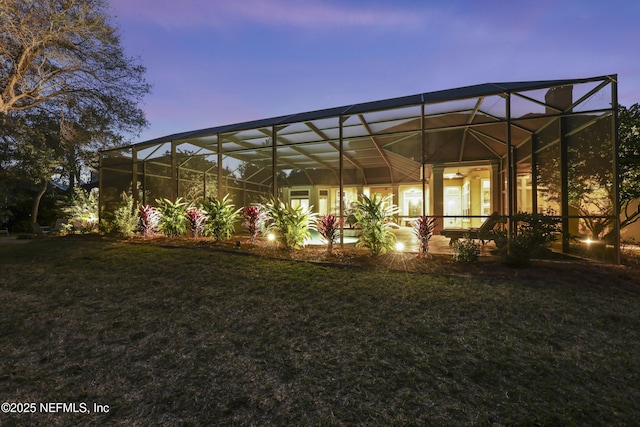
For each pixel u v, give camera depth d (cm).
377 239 633
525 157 907
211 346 312
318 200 1878
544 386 236
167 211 923
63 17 1172
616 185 536
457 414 207
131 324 370
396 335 321
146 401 229
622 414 206
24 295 485
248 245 747
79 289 500
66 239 977
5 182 1423
